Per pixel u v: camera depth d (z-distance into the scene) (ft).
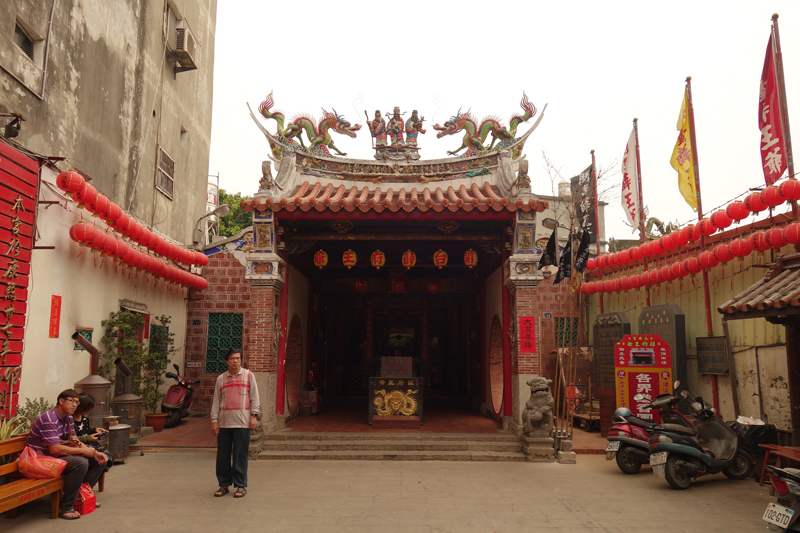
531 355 29.76
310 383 39.55
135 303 35.70
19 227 22.79
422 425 33.60
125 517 17.69
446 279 48.32
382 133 36.76
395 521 17.48
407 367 33.58
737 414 28.27
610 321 37.35
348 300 51.83
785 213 25.86
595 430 36.76
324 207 29.14
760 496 20.85
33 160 23.89
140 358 32.81
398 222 33.09
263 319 29.91
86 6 30.55
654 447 22.44
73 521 17.25
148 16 38.81
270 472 24.39
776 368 25.76
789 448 21.02
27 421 22.57
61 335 26.86
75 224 27.71
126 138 35.63
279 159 34.63
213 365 44.60
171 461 26.61
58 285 26.68
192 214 48.93
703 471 22.12
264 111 34.58
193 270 43.78
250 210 29.94
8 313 22.02
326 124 36.09
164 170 42.32
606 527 17.13
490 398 38.42
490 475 24.11
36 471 17.08
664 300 35.78
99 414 26.16
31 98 25.49
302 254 39.11
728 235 29.96
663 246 33.24
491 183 35.22
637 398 31.58
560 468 25.68
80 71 29.96
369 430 31.14
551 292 44.34
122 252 30.25
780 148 25.41
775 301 19.69
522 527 17.07
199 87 50.67
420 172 36.14
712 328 30.68
